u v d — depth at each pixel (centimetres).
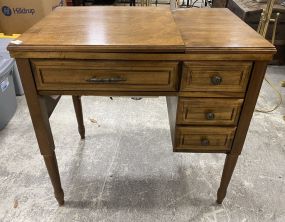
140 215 117
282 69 246
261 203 123
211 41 82
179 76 85
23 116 178
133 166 141
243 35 88
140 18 104
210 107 91
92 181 133
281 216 117
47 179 133
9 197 124
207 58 80
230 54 79
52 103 106
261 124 173
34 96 89
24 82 85
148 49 78
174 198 125
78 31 89
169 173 137
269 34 233
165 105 192
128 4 386
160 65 82
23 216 116
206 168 140
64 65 82
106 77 85
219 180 134
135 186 130
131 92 89
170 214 117
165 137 161
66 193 126
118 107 189
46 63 82
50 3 205
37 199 123
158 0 410
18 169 138
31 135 161
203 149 103
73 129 167
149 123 173
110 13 109
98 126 170
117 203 122
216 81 84
